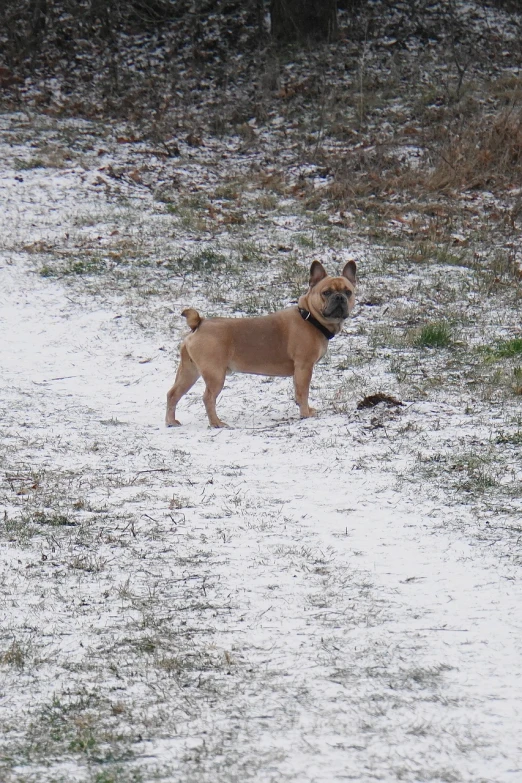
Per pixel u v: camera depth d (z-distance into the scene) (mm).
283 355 13008
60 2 40062
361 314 18406
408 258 21984
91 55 37594
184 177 28094
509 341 16234
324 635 6469
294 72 35562
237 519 8984
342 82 34750
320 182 27781
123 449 11680
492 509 9133
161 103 34000
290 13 37562
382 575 7582
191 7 39625
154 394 14664
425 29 37906
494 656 6152
